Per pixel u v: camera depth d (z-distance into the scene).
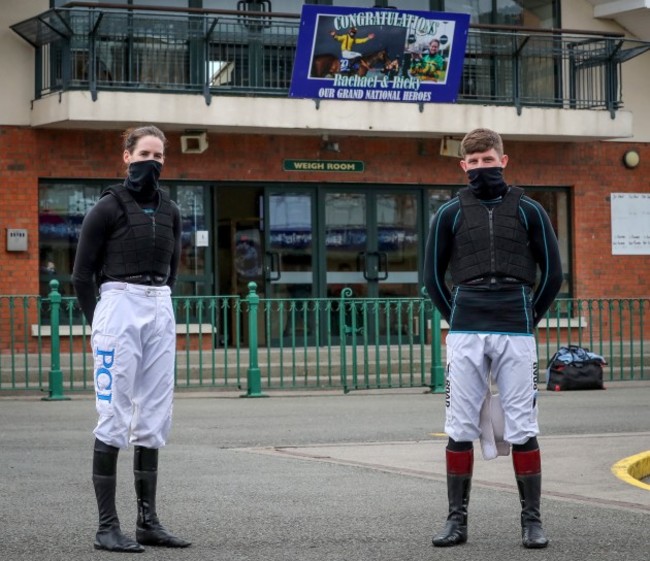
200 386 15.77
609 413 13.34
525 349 6.26
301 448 10.34
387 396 15.54
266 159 19.89
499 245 6.27
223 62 19.12
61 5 19.00
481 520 6.96
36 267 18.81
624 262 21.69
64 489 8.12
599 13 21.33
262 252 19.98
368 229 20.55
